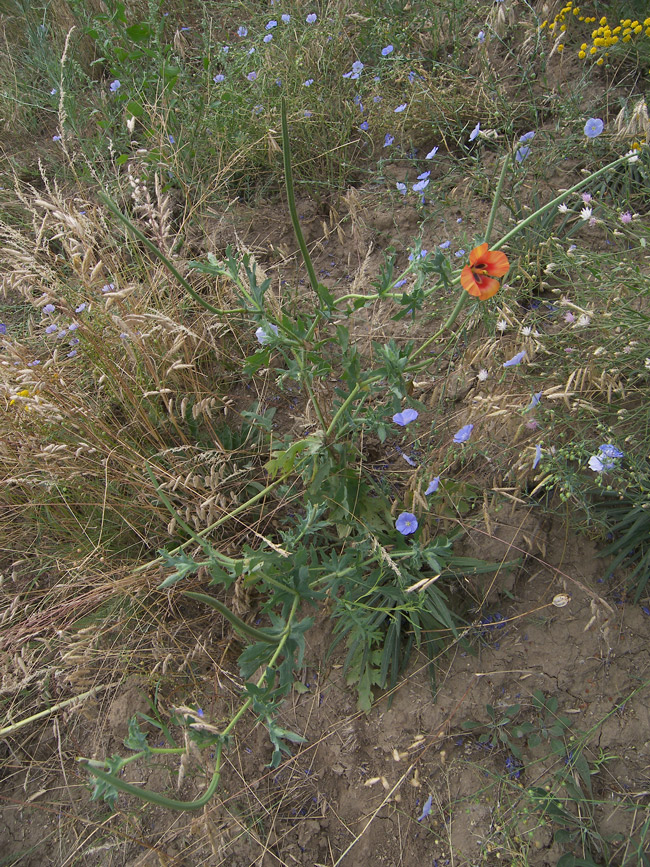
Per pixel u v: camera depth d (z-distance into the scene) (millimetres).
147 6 1469
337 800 731
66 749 791
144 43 1298
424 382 915
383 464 880
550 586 771
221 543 841
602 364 771
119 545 877
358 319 939
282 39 1268
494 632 764
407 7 1268
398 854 696
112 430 906
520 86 1126
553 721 714
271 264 1114
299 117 1157
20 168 1328
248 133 1186
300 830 721
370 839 707
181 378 929
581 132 1054
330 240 1124
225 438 926
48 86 1490
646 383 801
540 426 765
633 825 659
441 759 724
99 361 909
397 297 650
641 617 738
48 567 875
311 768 748
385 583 772
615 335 775
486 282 592
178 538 862
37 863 733
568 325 825
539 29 1087
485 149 1127
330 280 1071
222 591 844
